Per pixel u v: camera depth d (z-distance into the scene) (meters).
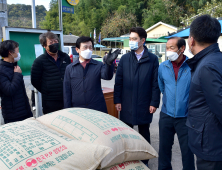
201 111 1.44
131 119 2.57
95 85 2.38
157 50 16.34
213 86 1.30
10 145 1.32
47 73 2.66
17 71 2.33
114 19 37.97
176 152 3.05
